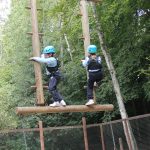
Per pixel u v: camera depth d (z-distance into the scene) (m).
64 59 19.77
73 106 8.89
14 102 17.41
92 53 8.84
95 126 12.37
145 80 15.70
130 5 14.42
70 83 18.22
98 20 13.73
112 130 11.80
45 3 18.14
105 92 16.42
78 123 17.58
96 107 9.19
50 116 17.75
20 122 17.17
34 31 8.72
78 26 14.01
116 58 16.00
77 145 12.02
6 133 11.22
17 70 18.52
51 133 11.76
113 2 14.15
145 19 15.05
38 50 8.66
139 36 15.12
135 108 17.94
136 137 10.57
